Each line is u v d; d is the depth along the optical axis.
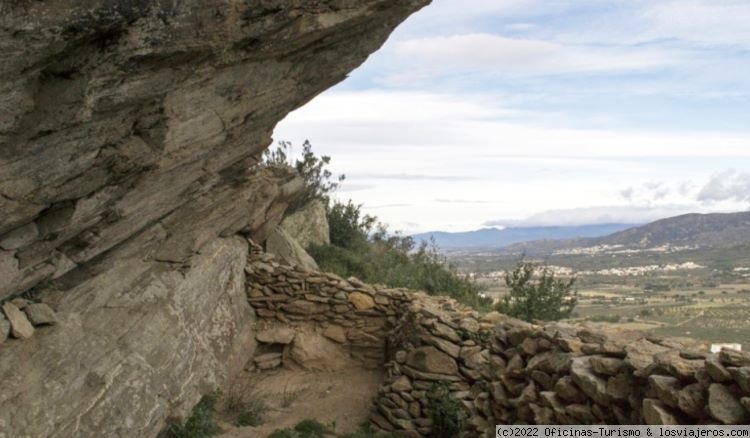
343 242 18.81
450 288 16.80
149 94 5.06
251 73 6.15
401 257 19.27
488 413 7.21
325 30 6.04
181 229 9.61
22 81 4.11
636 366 4.86
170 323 8.64
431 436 8.62
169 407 7.87
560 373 5.88
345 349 11.81
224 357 10.34
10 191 4.83
